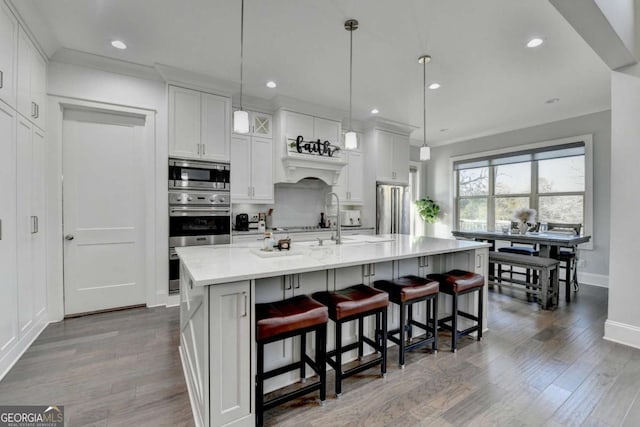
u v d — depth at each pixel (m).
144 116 3.42
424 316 2.87
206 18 2.46
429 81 3.62
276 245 2.28
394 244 2.81
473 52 2.96
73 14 2.40
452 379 2.08
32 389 1.94
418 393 1.93
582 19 1.88
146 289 3.49
